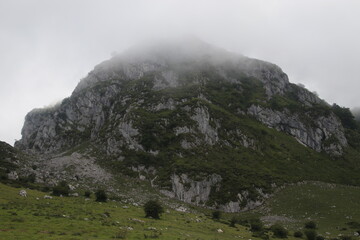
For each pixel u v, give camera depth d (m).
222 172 149.75
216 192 137.38
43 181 118.88
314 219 106.06
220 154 172.38
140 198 120.50
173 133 185.12
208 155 168.12
